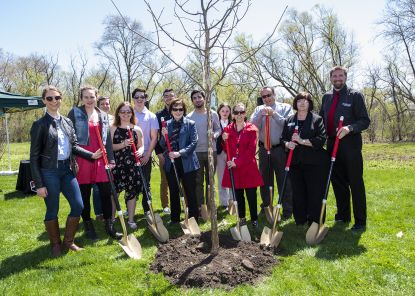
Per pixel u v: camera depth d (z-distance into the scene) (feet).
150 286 11.67
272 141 18.17
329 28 88.33
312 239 14.82
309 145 15.72
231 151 16.62
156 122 19.13
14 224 19.02
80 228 18.07
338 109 16.34
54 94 13.82
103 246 15.39
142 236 16.52
